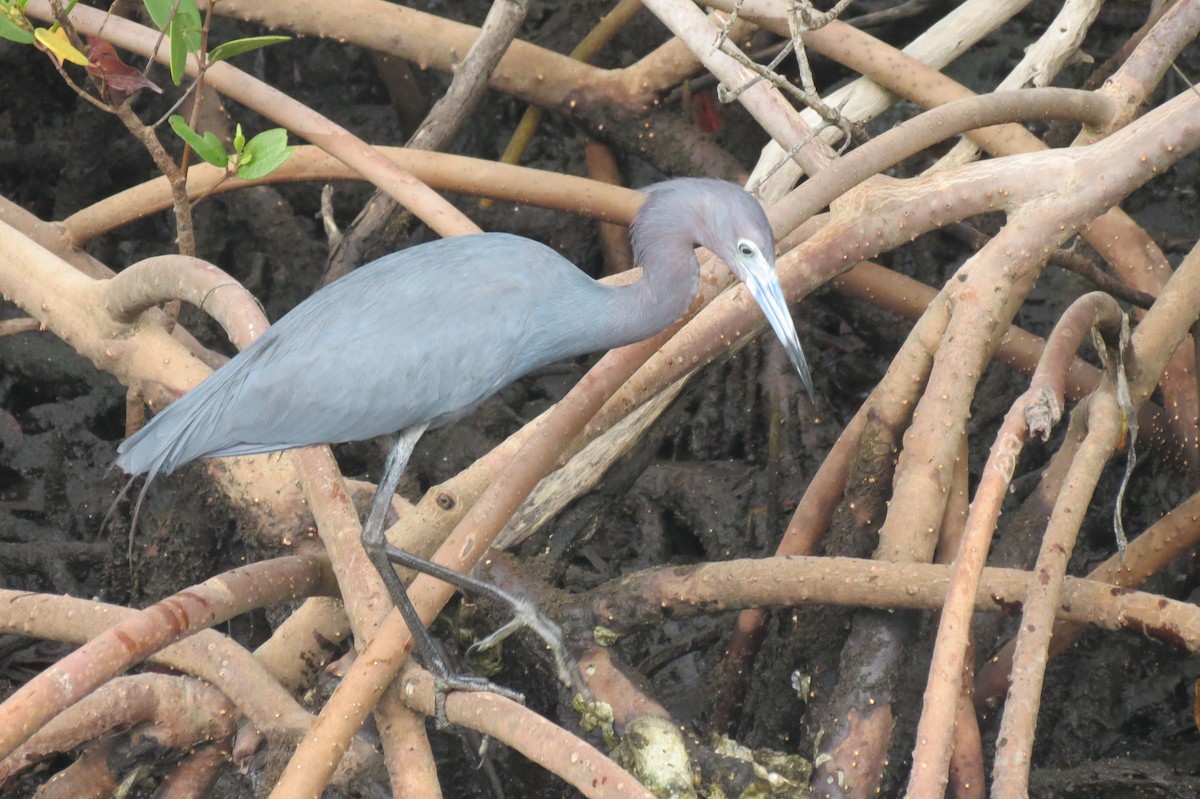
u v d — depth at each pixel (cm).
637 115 1191
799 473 1093
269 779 700
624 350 737
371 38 1139
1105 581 824
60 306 865
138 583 992
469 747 873
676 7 894
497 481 718
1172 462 964
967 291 791
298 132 941
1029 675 642
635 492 1100
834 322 1237
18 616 725
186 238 864
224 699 733
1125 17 1312
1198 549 906
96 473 1145
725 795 737
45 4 1013
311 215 1323
